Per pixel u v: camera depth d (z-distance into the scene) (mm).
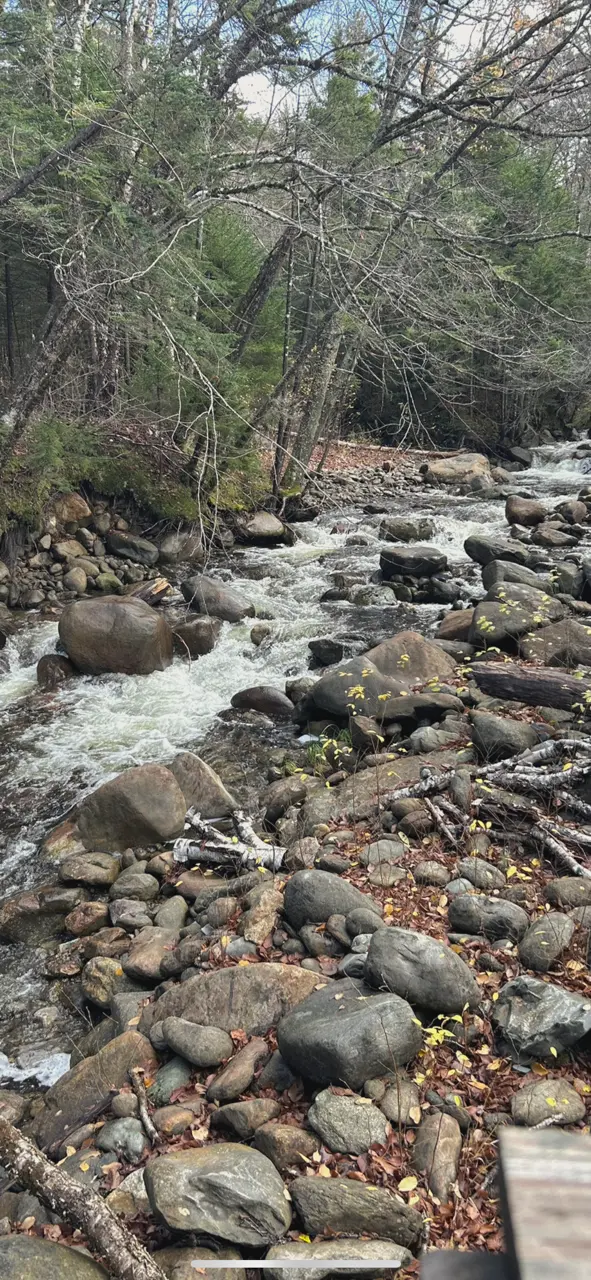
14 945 5402
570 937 4145
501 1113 3330
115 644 9031
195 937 4871
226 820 6254
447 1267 485
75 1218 2754
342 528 14562
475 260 11055
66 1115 3848
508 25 10570
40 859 6141
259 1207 2986
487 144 13320
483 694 7207
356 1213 2943
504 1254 481
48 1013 4828
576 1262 433
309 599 11078
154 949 4891
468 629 8656
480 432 23812
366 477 18562
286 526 14094
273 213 10594
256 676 8969
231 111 10906
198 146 10031
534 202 14031
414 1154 3186
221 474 13430
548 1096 3297
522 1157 514
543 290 17094
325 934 4461
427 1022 3766
